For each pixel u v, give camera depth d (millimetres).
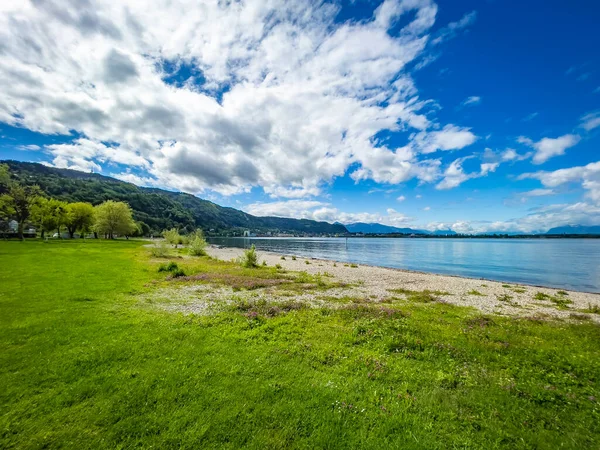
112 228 89938
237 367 7004
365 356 7965
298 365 7297
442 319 12414
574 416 5676
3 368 6668
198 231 53375
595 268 41656
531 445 4836
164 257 41156
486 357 8312
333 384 6422
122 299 14000
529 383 6824
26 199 65750
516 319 13312
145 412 5258
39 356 7301
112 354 7504
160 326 9914
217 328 9945
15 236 74938
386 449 4590
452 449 4652
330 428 5008
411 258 59438
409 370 7297
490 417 5496
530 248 91875
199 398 5711
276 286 20375
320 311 12836
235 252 65812
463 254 69250
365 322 10758
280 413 5355
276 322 10781
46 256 31203
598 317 14727
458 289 22703
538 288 25281
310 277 25875
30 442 4473
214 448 4492
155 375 6492
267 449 4500
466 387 6602
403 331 9992
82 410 5266
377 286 22266
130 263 29594
